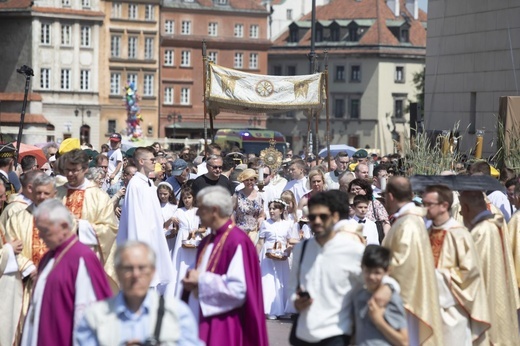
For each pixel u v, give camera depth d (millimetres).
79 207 17641
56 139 122062
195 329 10539
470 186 16406
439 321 14508
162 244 20266
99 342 10438
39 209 13305
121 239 20156
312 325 13234
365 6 155250
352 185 21672
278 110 35250
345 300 13234
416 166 28125
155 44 139250
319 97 33844
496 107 51906
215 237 14109
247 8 147750
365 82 151375
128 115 119500
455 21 54656
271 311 23797
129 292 10336
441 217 15727
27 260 16547
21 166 26750
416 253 14453
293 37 158375
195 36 144250
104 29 135000
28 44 129750
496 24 51938
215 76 32969
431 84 56500
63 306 13133
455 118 54625
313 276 13312
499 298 16828
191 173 32031
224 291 13641
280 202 23703
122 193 23125
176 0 143625
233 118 147000
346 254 13211
